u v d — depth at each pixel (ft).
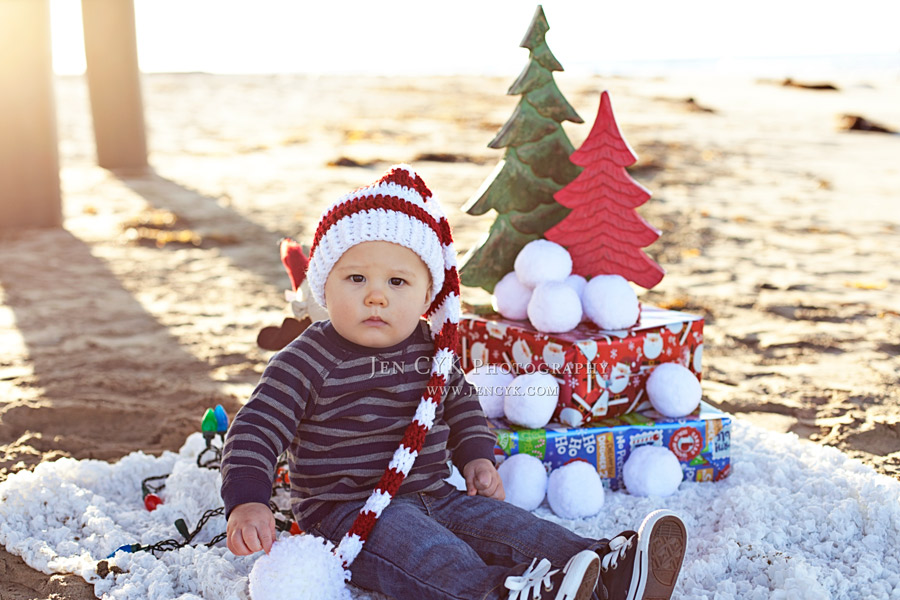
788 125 53.21
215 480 8.75
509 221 9.86
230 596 6.66
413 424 7.01
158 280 19.89
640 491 8.86
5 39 24.67
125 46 36.78
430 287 7.37
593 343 8.84
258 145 46.93
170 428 11.13
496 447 8.71
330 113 64.64
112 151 37.76
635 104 65.36
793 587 6.73
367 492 7.13
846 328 15.64
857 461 9.29
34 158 25.45
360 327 6.97
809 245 23.29
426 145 43.98
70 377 13.16
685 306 17.21
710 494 8.87
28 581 7.29
